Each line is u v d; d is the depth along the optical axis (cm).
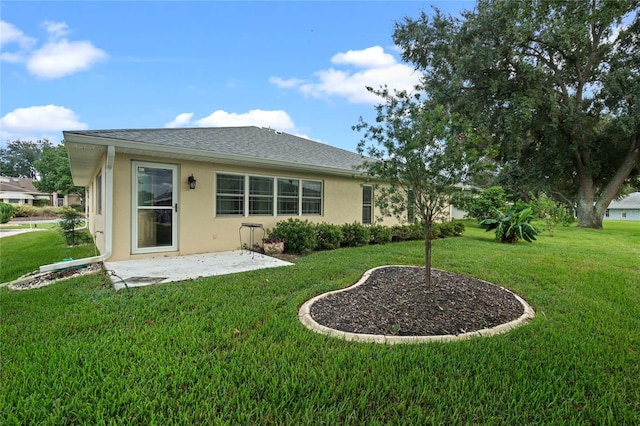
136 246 669
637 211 3891
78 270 576
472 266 629
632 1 530
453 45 1496
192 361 249
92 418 188
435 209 429
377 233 993
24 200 4128
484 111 1611
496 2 1218
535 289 480
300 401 205
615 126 1569
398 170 421
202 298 401
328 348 277
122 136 618
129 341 279
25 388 213
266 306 375
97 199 934
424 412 200
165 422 185
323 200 1001
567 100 1670
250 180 836
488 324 340
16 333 297
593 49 1517
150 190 683
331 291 435
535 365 257
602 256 772
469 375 242
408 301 391
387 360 258
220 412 194
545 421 194
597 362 263
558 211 1761
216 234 773
